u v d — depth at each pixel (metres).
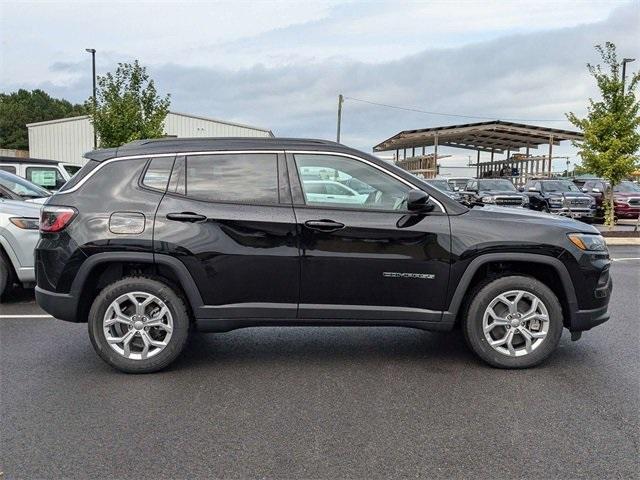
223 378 4.54
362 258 4.55
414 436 3.50
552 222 4.73
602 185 25.05
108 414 3.82
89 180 4.66
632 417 3.77
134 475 3.05
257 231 4.53
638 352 5.19
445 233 4.57
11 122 86.81
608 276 4.85
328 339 5.67
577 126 17.72
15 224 6.98
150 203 4.56
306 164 4.68
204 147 4.70
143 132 21.44
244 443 3.41
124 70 21.61
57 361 4.93
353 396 4.15
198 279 4.53
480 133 40.06
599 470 3.09
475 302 4.65
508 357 4.68
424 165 44.47
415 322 4.66
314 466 3.14
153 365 4.58
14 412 3.85
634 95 16.77
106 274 4.76
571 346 5.38
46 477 3.03
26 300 7.36
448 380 4.48
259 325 4.68
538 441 3.43
